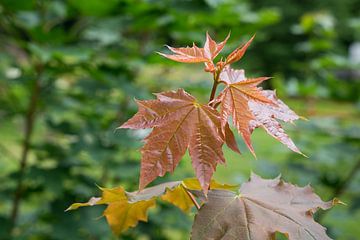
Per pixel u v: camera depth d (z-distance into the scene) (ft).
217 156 2.69
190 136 2.71
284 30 33.50
